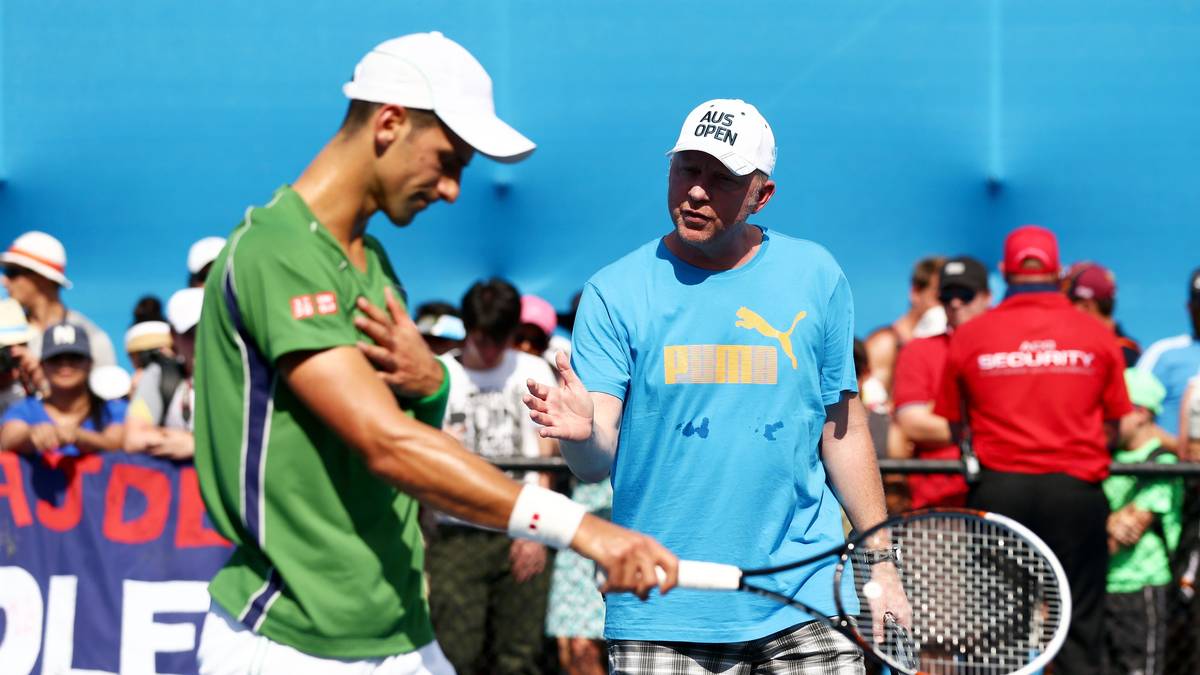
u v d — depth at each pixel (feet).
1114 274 36.99
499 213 36.78
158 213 36.91
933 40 36.70
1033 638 16.38
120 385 25.98
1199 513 26.43
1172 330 36.94
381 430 12.10
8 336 28.45
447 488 12.17
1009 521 14.89
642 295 17.11
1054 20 36.63
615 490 17.40
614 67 36.60
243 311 12.42
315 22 36.70
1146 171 36.76
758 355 16.84
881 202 36.81
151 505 24.29
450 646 26.50
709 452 16.84
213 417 12.83
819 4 36.55
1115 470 25.32
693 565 13.48
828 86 36.70
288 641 12.98
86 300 36.99
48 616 24.12
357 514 12.89
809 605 16.84
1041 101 36.73
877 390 30.53
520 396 27.66
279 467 12.66
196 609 24.20
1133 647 26.35
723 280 17.03
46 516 24.21
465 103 12.82
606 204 36.70
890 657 15.26
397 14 36.63
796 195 36.86
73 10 36.76
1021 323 25.07
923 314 34.99
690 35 36.55
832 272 17.26
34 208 36.86
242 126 36.88
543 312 31.78
